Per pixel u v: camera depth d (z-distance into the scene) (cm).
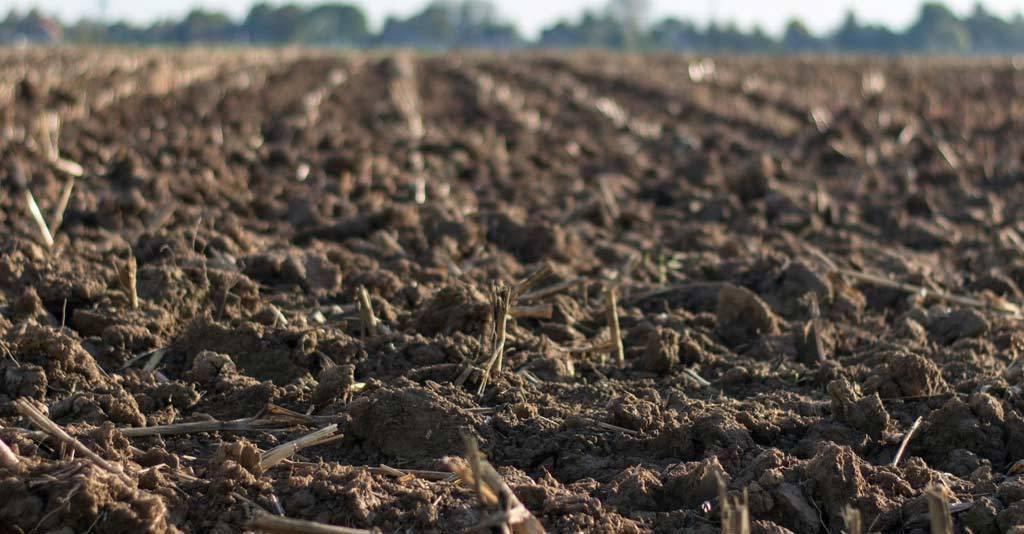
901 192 1170
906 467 429
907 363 515
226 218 867
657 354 558
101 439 432
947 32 13762
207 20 13362
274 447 451
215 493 393
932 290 733
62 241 768
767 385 546
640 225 987
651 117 1945
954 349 602
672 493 413
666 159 1415
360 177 1141
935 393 511
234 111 1769
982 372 552
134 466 412
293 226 902
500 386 506
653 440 454
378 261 778
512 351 562
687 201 1098
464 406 484
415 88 2467
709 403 506
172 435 461
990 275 772
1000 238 944
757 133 1720
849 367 558
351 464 445
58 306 609
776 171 1270
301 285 681
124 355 549
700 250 872
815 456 417
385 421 455
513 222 876
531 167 1280
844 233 939
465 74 3089
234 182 1046
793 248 884
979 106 2022
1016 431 464
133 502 371
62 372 505
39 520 363
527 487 398
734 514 327
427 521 383
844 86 2723
